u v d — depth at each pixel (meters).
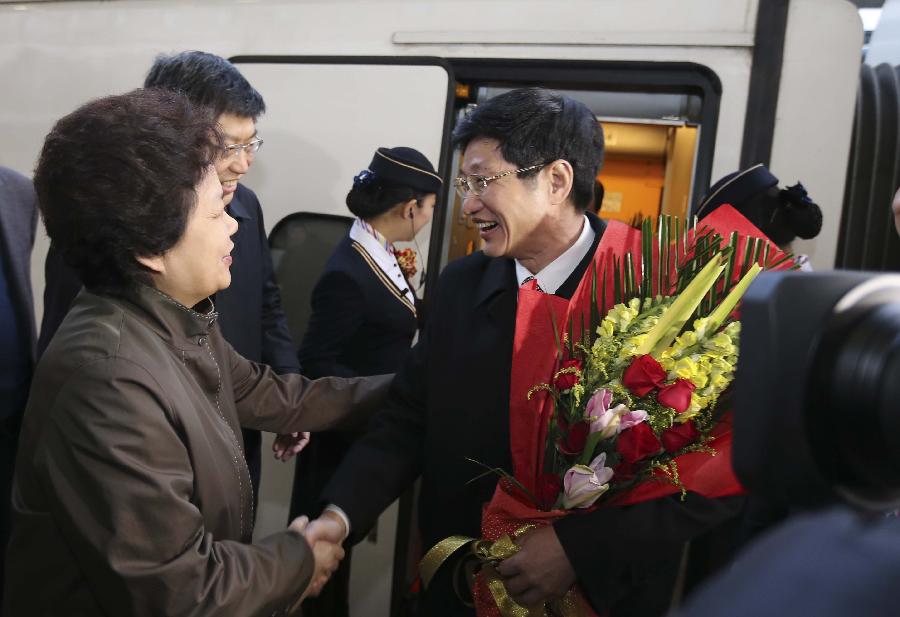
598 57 2.13
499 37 2.21
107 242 0.95
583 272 1.22
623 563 1.05
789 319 0.35
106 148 0.92
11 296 1.59
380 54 2.31
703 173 2.08
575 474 0.99
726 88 2.05
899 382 0.32
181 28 2.47
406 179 1.92
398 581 2.26
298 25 2.38
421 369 1.37
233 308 1.74
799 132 2.01
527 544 1.07
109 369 0.91
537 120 1.14
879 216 2.21
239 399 1.37
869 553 0.31
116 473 0.88
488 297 1.25
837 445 0.34
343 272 1.89
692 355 1.01
